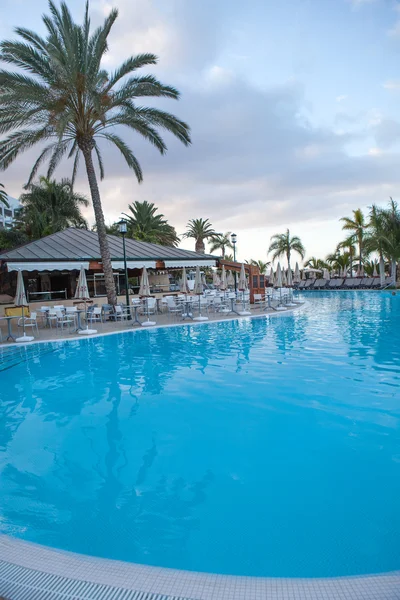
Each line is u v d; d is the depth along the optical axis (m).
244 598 2.36
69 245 23.84
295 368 9.53
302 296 36.62
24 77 16.44
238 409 6.92
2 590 2.47
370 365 9.57
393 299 29.27
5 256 20.61
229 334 14.88
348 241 47.94
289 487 4.39
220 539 3.55
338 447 5.32
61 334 15.75
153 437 5.89
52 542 3.57
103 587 2.48
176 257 25.38
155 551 3.42
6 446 5.74
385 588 2.39
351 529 3.63
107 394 8.16
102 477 4.76
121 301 23.77
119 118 18.47
